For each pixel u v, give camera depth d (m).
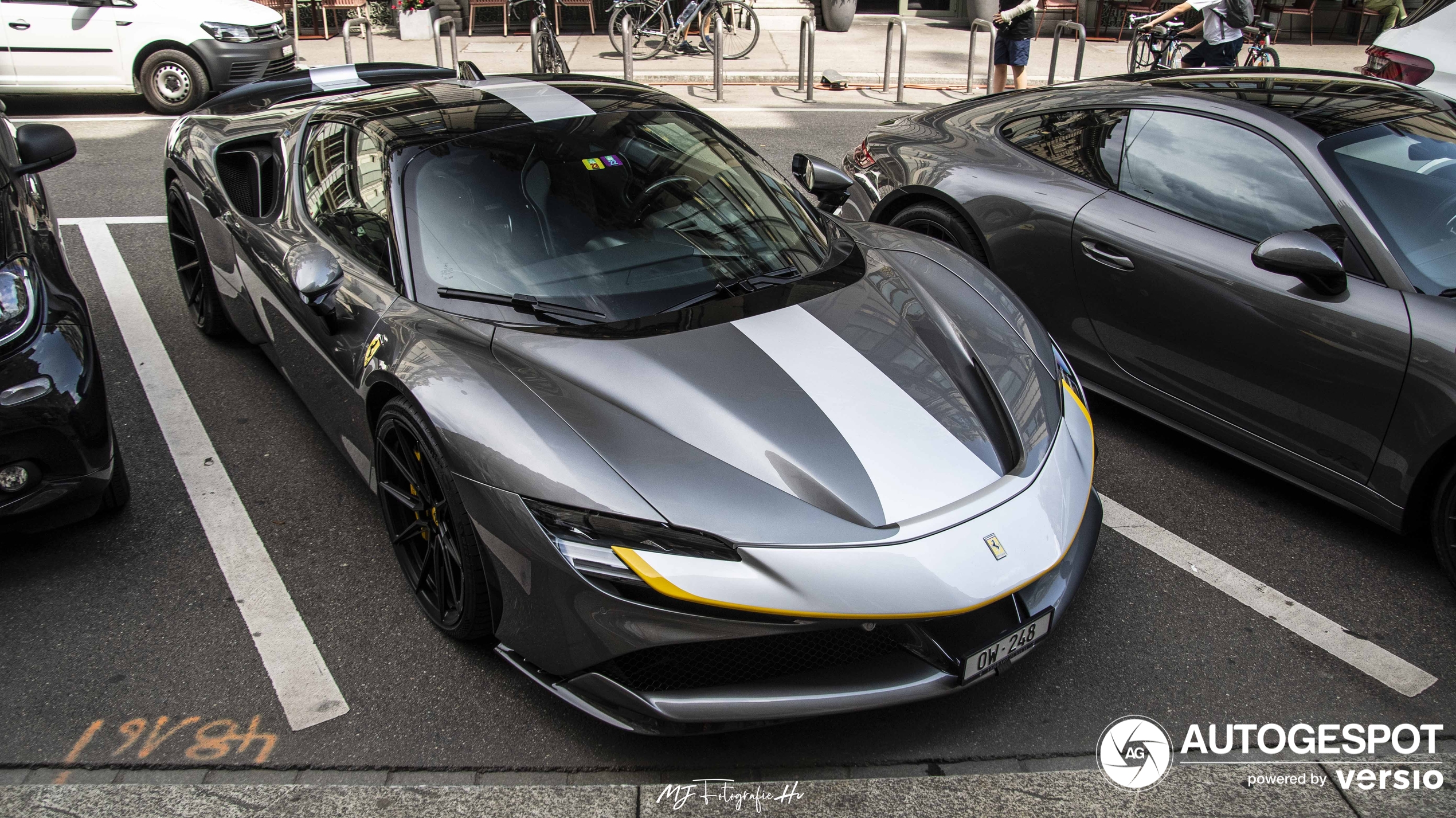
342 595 2.92
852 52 11.94
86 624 2.78
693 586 2.11
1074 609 2.91
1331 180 3.16
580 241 2.88
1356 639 2.78
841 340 2.69
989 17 13.47
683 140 3.33
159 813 2.16
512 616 2.37
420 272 2.80
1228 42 8.53
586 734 2.43
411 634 2.77
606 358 2.53
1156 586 3.00
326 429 3.29
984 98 4.68
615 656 2.19
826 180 3.72
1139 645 2.76
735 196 3.19
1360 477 3.05
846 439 2.38
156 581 2.97
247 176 3.80
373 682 2.59
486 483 2.31
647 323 2.67
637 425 2.35
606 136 3.21
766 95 9.90
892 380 2.58
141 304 4.84
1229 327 3.28
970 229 4.14
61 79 8.34
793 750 2.39
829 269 3.05
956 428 2.49
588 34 12.76
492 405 2.39
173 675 2.60
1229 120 3.48
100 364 3.02
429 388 2.48
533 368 2.50
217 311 4.29
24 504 2.79
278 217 3.46
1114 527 3.29
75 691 2.54
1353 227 3.08
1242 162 3.40
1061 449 2.59
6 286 2.82
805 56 11.58
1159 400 3.61
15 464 2.74
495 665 2.66
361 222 3.04
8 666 2.62
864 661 2.31
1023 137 4.19
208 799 2.19
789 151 7.64
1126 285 3.56
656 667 2.24
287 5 11.88
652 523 2.16
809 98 9.59
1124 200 3.66
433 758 2.36
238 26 8.55
